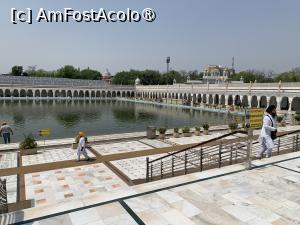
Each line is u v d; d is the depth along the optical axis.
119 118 47.03
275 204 5.22
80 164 14.93
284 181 6.41
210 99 72.25
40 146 19.02
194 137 23.27
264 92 53.09
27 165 14.72
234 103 61.28
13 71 116.94
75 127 36.44
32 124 38.47
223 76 108.06
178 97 83.31
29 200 10.18
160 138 22.47
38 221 4.46
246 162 7.32
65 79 105.06
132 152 17.72
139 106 72.81
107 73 147.00
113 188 11.46
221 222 4.54
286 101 54.97
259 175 6.80
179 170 12.25
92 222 4.46
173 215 4.75
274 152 11.99
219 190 5.84
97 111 58.59
